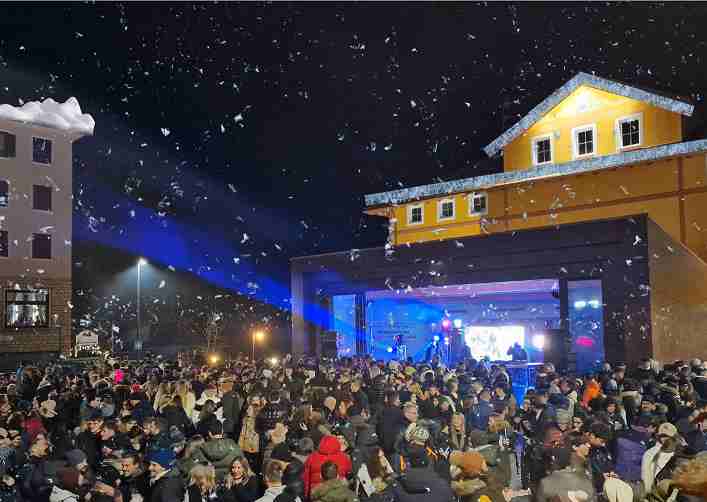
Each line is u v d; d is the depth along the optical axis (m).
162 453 7.83
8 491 8.00
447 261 25.73
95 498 6.70
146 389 14.55
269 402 9.93
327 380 14.29
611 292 20.88
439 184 34.56
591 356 22.92
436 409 10.84
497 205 33.12
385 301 31.41
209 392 12.55
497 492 6.69
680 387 12.84
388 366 17.47
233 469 7.09
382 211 39.22
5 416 10.94
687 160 26.98
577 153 30.28
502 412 10.55
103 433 8.83
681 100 27.09
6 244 37.75
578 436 7.54
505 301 29.52
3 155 38.12
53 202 39.78
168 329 54.06
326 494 6.41
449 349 29.97
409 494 6.28
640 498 6.68
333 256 30.08
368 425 9.20
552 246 22.53
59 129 40.00
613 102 29.41
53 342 38.69
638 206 28.23
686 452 5.94
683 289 23.83
